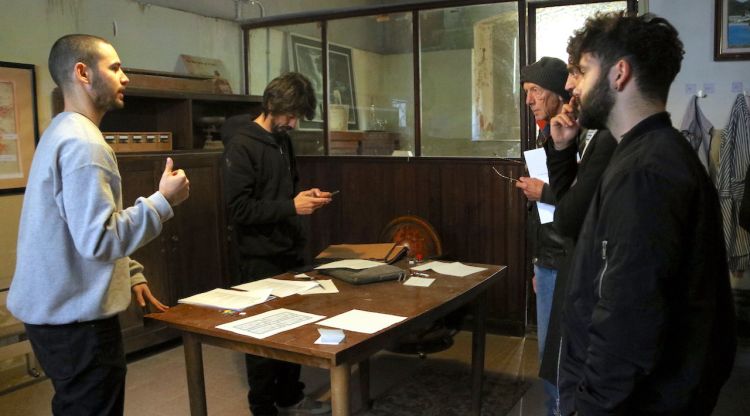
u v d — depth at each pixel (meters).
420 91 4.29
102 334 1.82
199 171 3.89
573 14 3.98
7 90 3.35
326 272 2.55
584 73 1.26
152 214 1.78
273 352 1.80
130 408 3.02
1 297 3.09
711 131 3.65
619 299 1.08
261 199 2.72
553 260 2.27
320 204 2.65
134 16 4.01
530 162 2.28
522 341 3.98
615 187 1.13
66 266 1.74
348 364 1.70
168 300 3.73
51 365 1.80
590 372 1.13
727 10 3.57
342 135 4.62
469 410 2.95
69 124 1.74
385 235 4.03
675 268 1.08
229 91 4.39
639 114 1.20
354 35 4.48
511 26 3.96
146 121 4.09
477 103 4.12
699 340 1.13
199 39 4.48
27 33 3.46
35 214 1.72
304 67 4.69
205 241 3.95
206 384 3.31
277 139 2.83
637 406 1.16
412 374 3.42
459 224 4.19
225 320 1.96
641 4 3.75
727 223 3.57
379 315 1.98
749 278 3.59
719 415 2.84
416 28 4.24
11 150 3.38
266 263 2.73
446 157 4.20
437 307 2.10
